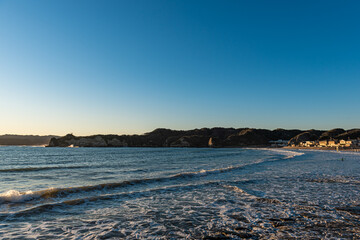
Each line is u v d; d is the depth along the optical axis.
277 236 5.87
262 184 14.32
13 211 8.30
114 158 54.59
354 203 9.41
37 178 18.97
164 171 23.89
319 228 6.45
